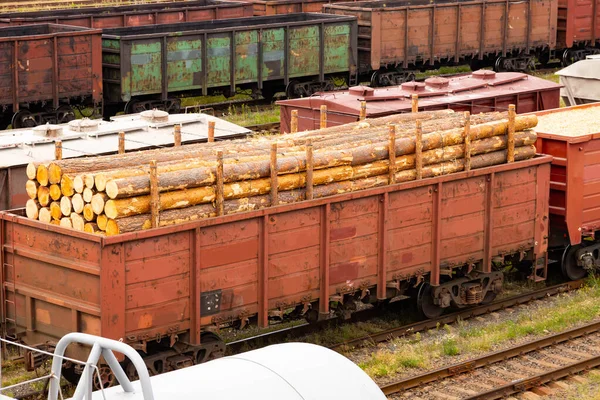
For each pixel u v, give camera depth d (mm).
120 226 14836
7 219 16062
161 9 42781
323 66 39250
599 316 19719
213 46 36031
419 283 18625
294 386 9438
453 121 19750
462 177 18719
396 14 40875
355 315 19797
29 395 15875
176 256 15336
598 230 22156
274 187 16531
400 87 27641
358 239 17531
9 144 21000
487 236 19422
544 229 20469
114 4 53594
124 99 34344
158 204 15141
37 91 32562
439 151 18672
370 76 43125
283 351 10031
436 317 19531
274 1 46156
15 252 16031
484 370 17047
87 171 15727
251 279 16266
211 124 19922
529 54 47000
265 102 39906
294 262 16750
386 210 17719
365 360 17531
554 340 18266
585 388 16328
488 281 20000
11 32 35031
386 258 17938
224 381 9312
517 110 29188
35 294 15742
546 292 21078
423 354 17672
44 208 15961
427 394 16016
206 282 15711
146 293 15070
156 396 8953
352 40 40031
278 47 37781
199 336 15766
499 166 19266
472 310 19938
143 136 22812
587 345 18266
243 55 36875
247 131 24375
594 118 23641
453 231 18891
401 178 18188
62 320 15477
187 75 35625
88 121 22516
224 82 36625
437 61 43219
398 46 41281
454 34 43031
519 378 16641
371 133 19000
